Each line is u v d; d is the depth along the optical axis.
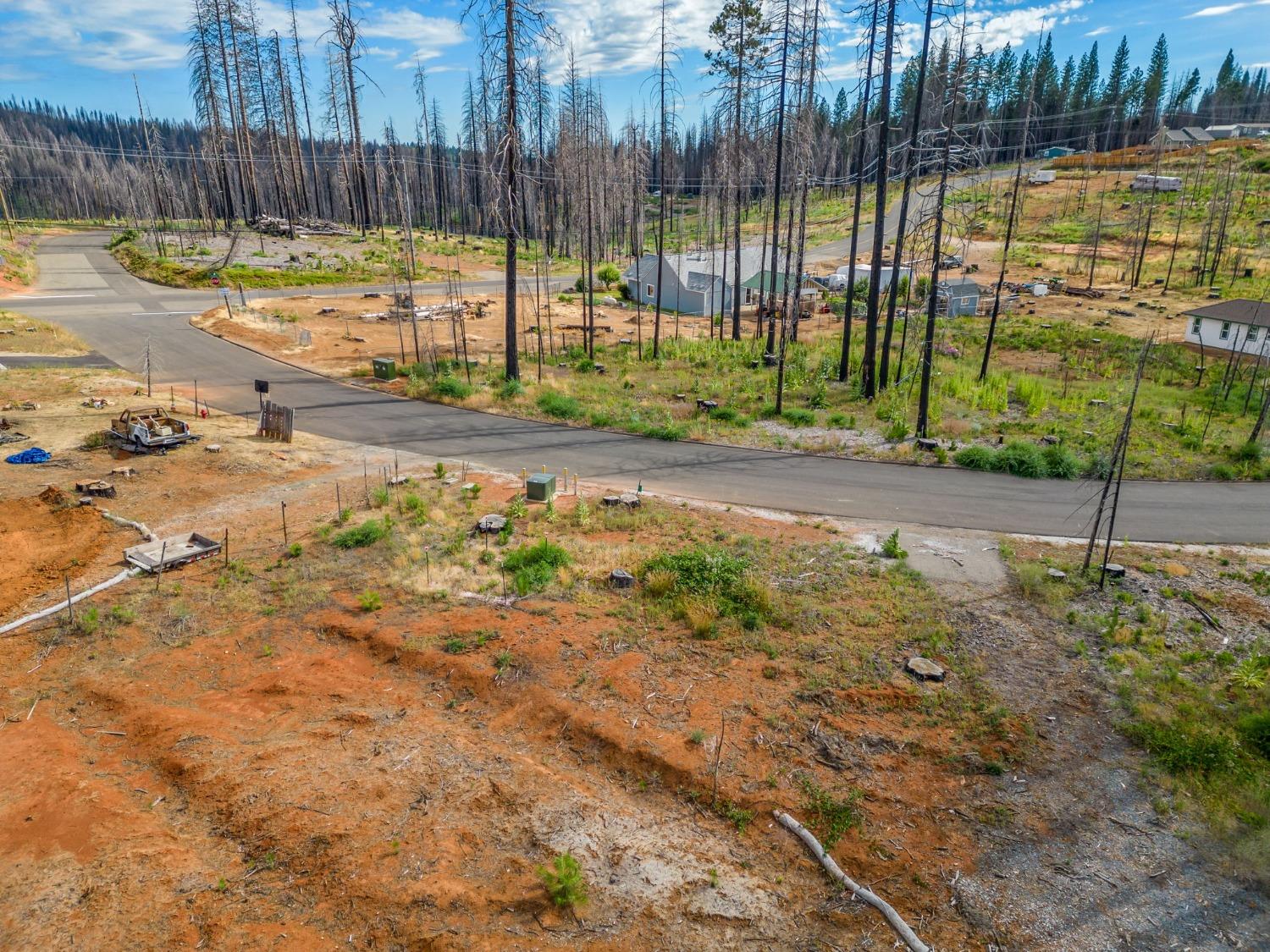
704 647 13.77
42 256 69.00
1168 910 8.77
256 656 13.56
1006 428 29.66
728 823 9.89
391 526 18.86
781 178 41.59
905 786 10.60
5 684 12.50
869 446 27.50
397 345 43.41
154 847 8.93
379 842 9.12
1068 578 16.83
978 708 12.31
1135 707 12.35
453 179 121.81
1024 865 9.37
